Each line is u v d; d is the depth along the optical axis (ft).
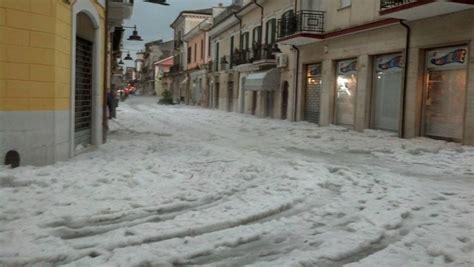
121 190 22.61
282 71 88.79
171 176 26.45
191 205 20.94
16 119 27.17
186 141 47.37
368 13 60.80
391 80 58.29
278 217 19.69
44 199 20.29
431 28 50.19
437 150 42.50
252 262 14.39
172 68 223.92
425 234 17.06
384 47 57.98
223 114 108.47
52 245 14.98
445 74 49.93
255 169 29.40
